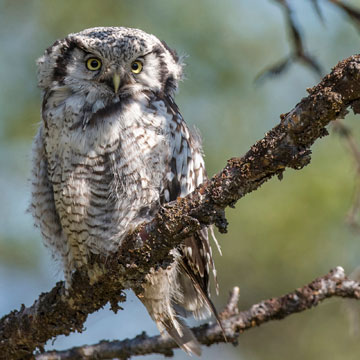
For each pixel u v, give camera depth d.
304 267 13.41
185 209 7.32
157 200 9.22
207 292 9.98
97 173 9.15
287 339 14.92
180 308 10.31
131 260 8.04
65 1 14.99
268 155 6.58
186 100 14.28
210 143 13.97
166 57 10.23
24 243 14.46
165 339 9.55
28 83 14.57
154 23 14.64
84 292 8.70
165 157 9.32
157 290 9.64
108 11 14.84
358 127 13.19
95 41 9.56
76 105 9.32
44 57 10.02
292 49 9.43
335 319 14.59
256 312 9.32
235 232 13.51
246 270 13.76
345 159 13.34
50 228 10.01
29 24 15.10
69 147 9.19
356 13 8.97
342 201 13.10
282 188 13.43
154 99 9.60
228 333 9.36
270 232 13.35
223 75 14.48
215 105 14.31
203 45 14.63
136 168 9.10
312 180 13.30
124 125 9.09
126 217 9.19
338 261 13.24
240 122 14.26
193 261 9.64
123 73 9.51
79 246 9.58
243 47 14.78
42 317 9.02
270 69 9.50
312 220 13.20
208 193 7.14
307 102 6.21
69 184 9.25
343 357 14.37
